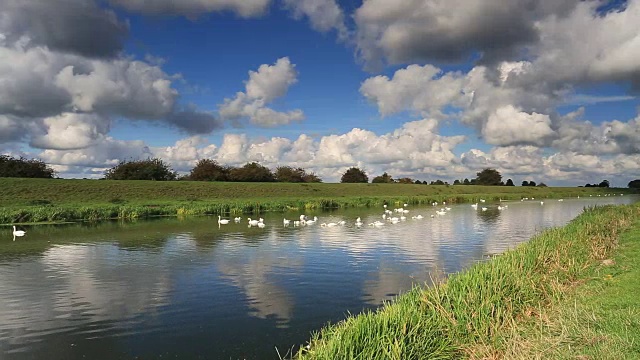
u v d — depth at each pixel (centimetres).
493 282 1219
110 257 2431
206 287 1777
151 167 9819
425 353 905
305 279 1906
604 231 2352
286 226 3978
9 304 1563
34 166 8306
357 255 2480
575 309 1045
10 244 2902
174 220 4538
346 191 9662
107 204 5472
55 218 4372
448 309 1083
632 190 13838
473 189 12112
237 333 1280
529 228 3844
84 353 1154
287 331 1295
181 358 1120
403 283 1836
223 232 3512
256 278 1930
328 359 804
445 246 2811
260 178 11288
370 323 919
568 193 11444
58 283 1855
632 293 1172
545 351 860
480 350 938
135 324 1360
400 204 7531
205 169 10788
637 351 806
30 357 1130
